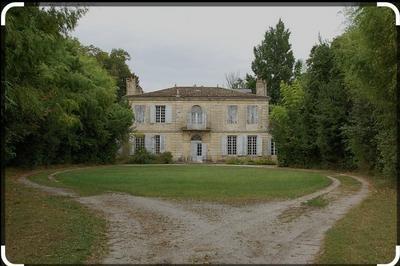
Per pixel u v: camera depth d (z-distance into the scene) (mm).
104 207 15469
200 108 56750
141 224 12539
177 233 11359
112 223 12680
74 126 38031
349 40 22172
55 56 23531
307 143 38969
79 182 23781
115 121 46344
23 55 13109
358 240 10359
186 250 9648
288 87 44031
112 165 44875
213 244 10172
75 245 10055
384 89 17047
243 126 56562
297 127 40594
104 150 46500
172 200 17141
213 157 56500
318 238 10680
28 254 9305
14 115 20109
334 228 11719
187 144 56656
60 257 9078
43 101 22469
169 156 53219
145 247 9938
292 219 13219
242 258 8984
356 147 27688
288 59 75812
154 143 56562
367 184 23281
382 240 10367
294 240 10516
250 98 56469
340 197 18062
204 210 14852
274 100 74250
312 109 38531
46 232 11305
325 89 34812
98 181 24516
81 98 33781
